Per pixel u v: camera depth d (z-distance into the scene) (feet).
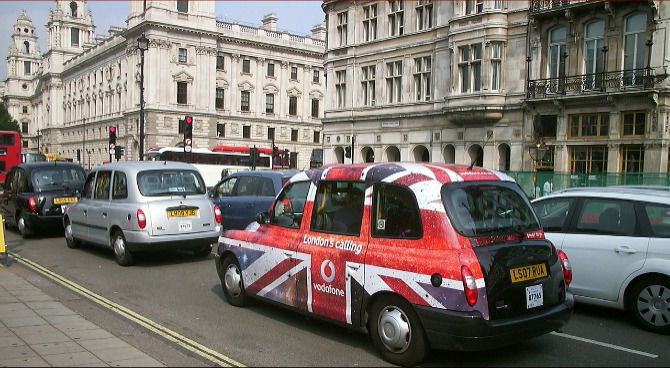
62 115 327.47
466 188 16.56
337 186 19.12
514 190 17.93
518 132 87.10
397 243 16.60
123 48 231.71
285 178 39.78
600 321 22.27
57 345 17.24
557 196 24.61
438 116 99.45
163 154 132.57
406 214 16.63
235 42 228.02
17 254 37.27
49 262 34.35
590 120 78.95
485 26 88.38
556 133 82.28
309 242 19.45
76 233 38.58
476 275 15.05
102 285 27.76
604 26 76.74
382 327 16.80
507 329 15.25
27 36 442.50
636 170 73.97
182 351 17.42
